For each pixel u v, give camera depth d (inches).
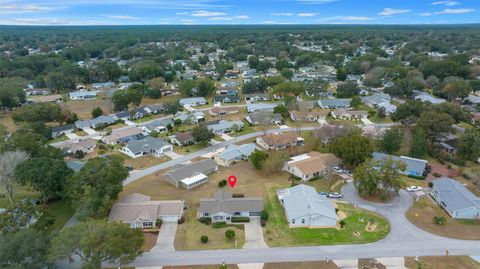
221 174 3171.8
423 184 2947.8
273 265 1959.9
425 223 2369.6
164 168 3304.6
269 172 3203.7
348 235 2236.7
